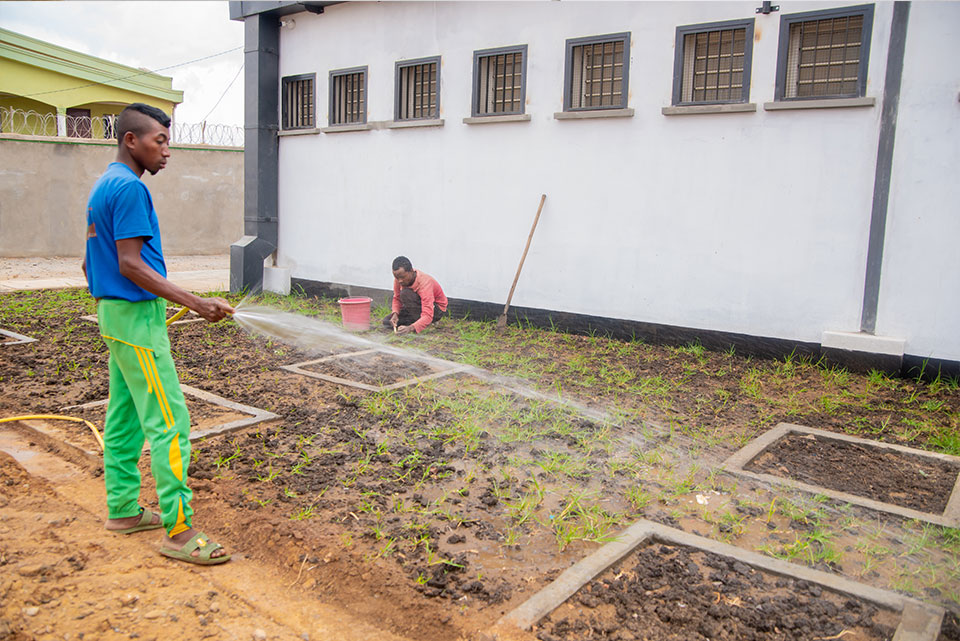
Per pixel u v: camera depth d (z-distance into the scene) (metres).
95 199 3.08
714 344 7.73
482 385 6.32
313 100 11.13
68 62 21.83
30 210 16.98
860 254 6.83
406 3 9.76
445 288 9.82
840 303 6.99
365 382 6.34
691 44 7.65
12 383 6.13
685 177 7.73
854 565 3.38
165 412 3.20
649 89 7.84
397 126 9.96
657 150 7.87
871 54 6.61
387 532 3.54
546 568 3.27
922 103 6.39
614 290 8.36
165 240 19.20
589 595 3.02
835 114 6.81
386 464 4.44
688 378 6.73
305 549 3.39
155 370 3.17
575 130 8.41
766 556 3.38
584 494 4.05
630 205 8.12
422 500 3.94
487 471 4.38
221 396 5.85
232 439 4.83
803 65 7.11
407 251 10.18
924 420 5.58
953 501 4.04
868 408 5.88
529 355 7.56
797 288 7.20
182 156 19.20
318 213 11.27
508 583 3.13
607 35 8.05
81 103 22.70
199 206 19.67
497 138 9.08
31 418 5.09
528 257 8.99
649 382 6.50
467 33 9.20
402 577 3.14
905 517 3.85
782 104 7.00
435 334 8.59
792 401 6.03
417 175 9.94
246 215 11.77
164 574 3.15
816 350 7.14
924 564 3.38
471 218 9.45
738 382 6.61
